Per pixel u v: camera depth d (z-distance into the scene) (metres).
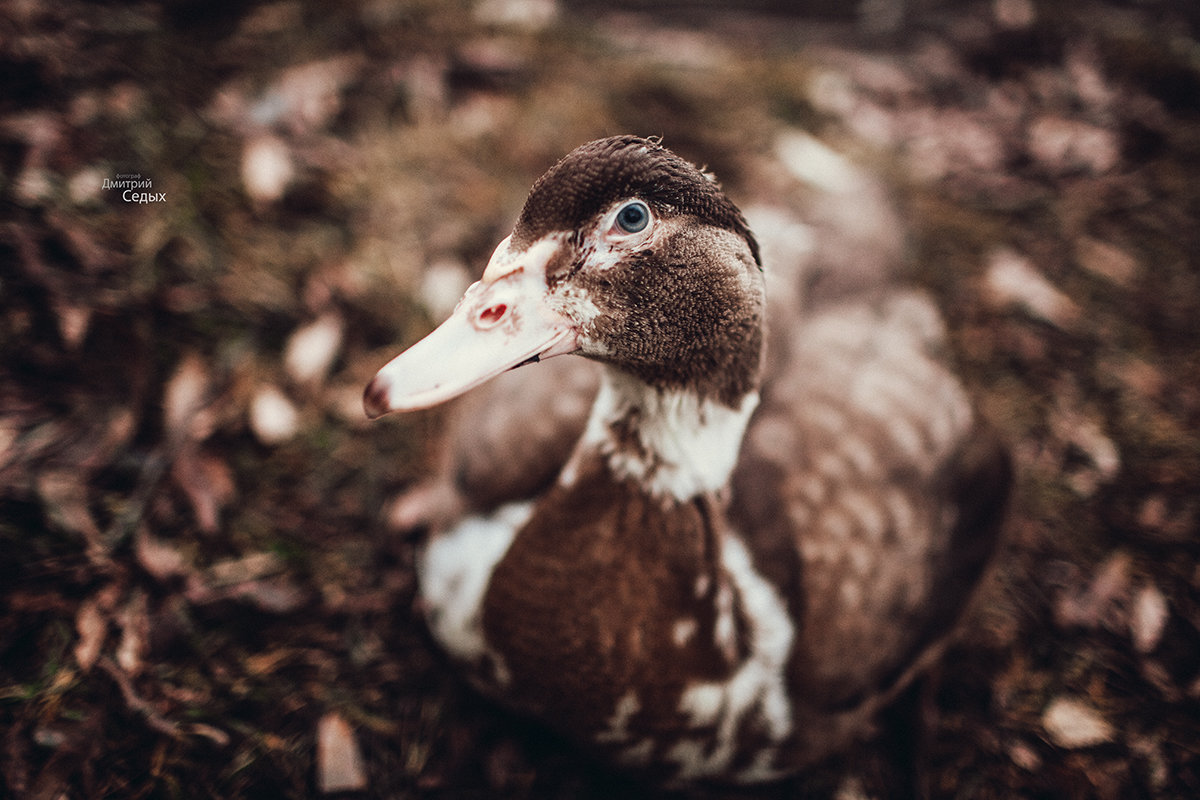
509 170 0.72
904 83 0.84
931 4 0.93
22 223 0.57
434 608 0.50
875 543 0.50
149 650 0.50
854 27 0.91
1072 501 0.61
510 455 0.50
